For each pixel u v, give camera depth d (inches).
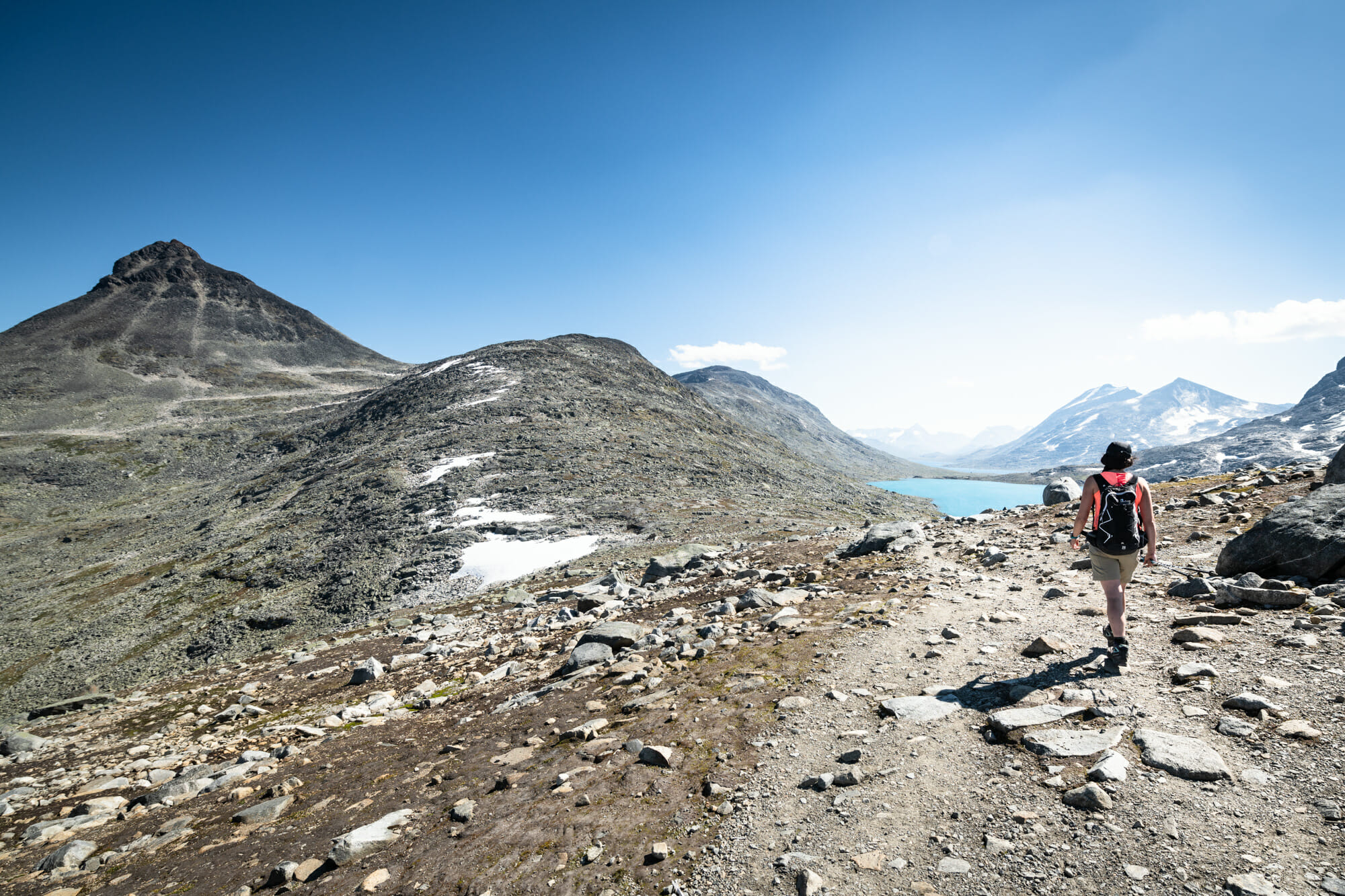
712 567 835.4
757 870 170.2
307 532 2315.5
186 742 496.4
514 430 3248.0
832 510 2650.1
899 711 255.1
